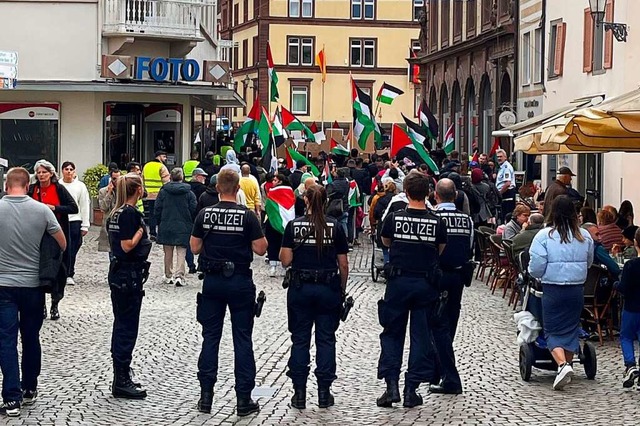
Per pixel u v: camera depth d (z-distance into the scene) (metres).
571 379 12.20
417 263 11.29
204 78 36.16
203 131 43.12
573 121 15.86
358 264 26.72
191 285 21.80
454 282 11.89
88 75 34.44
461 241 11.84
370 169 36.03
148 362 13.69
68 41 34.31
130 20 34.81
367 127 36.00
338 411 11.21
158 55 36.62
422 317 11.38
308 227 11.27
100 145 34.66
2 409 10.81
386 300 11.43
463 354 14.61
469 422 10.66
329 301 11.32
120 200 11.62
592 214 18.41
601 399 11.81
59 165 34.50
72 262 20.69
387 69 86.62
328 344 11.39
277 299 19.94
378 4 86.50
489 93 53.88
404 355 14.47
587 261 12.32
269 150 32.44
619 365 13.88
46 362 13.56
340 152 38.25
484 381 12.81
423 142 32.50
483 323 17.42
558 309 12.23
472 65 55.91
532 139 20.91
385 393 11.41
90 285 21.02
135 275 11.55
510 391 12.23
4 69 17.69
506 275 20.58
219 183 11.17
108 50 34.91
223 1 98.00
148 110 36.22
